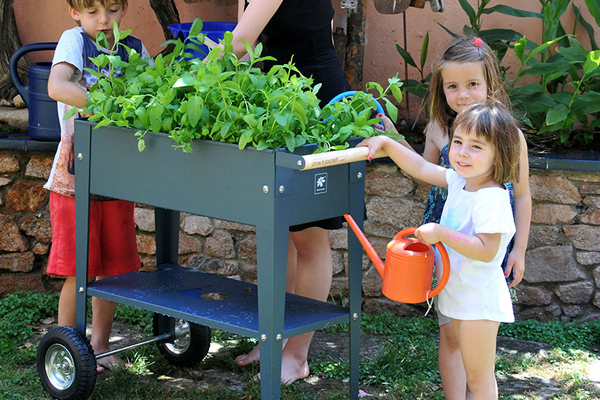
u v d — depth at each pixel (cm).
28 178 393
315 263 300
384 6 381
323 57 293
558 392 302
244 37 259
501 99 262
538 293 384
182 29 306
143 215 399
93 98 249
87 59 293
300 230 284
